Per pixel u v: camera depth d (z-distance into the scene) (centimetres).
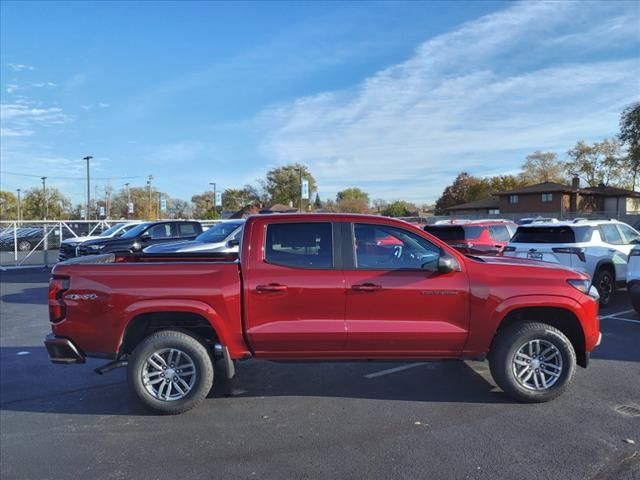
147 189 8288
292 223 466
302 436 407
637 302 795
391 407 465
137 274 449
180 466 363
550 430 405
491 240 1116
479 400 477
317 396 500
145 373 454
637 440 384
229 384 540
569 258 898
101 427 439
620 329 750
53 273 455
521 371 463
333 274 453
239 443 398
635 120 4453
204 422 442
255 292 447
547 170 7456
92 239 1548
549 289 457
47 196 8500
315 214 472
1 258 2370
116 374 600
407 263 464
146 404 454
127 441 408
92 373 604
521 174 7712
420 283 452
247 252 460
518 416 436
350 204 7238
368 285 448
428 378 548
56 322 448
